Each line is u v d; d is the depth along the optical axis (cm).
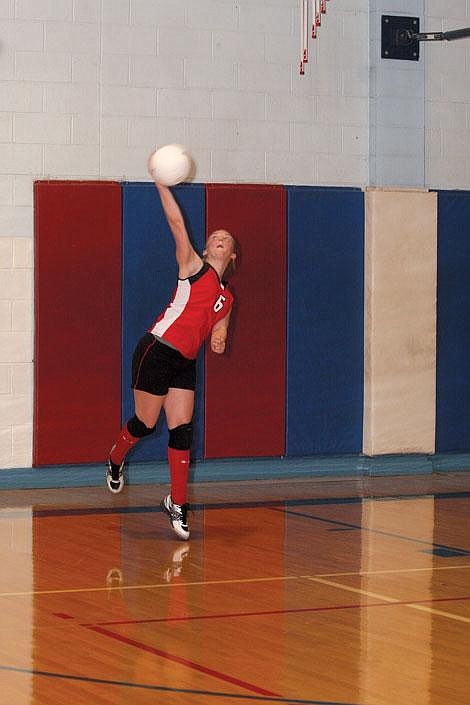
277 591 809
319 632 700
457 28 1459
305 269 1368
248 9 1361
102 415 1294
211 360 1331
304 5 1348
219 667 624
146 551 948
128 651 654
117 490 1109
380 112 1409
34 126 1277
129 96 1314
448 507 1175
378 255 1387
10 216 1266
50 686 588
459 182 1466
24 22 1271
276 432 1364
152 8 1320
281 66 1377
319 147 1397
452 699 572
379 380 1395
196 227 1322
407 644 674
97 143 1302
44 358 1272
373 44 1409
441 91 1452
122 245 1294
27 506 1162
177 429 995
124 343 1299
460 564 904
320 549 960
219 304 1002
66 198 1275
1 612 744
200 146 1345
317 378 1380
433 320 1417
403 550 959
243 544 980
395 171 1418
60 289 1275
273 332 1356
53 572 866
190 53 1338
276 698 570
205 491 1273
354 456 1404
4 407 1267
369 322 1391
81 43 1294
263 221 1348
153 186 1305
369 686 592
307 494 1255
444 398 1434
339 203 1382
